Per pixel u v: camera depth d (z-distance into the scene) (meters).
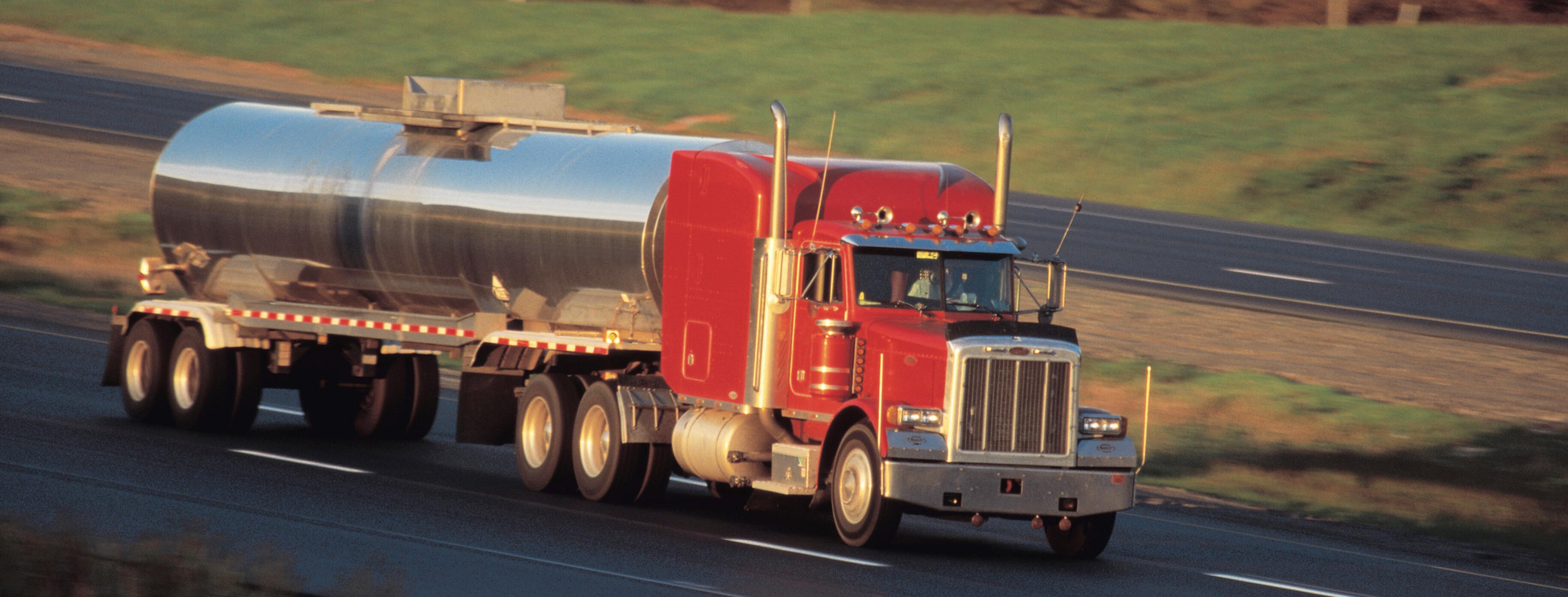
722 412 49.84
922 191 50.72
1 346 79.00
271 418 69.88
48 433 57.47
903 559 43.41
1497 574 48.31
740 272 48.84
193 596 31.75
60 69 171.88
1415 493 63.56
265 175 62.59
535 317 56.62
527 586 36.88
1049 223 130.12
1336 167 150.50
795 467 46.66
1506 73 174.50
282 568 34.75
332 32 199.12
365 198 59.44
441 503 49.09
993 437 43.81
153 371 63.59
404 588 35.78
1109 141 159.62
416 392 65.56
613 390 51.91
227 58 186.88
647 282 52.69
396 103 162.62
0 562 32.88
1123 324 97.44
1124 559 46.44
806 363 47.31
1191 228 131.62
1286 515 57.94
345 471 54.75
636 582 37.84
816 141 160.25
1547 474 68.25
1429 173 148.00
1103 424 45.50
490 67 186.25
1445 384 86.25
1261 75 179.00
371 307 62.00
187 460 54.41
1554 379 88.75
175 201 65.75
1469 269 120.38
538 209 54.78
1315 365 89.38
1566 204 139.12
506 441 57.47
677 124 165.12
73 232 115.56
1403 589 44.25
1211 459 69.44
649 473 51.69
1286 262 119.81
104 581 32.38
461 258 57.28
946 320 46.81
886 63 187.12
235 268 64.25
